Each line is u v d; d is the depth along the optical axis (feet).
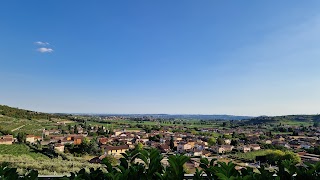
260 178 7.88
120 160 8.41
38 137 460.14
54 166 131.44
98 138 486.38
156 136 553.23
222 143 512.63
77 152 353.10
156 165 7.83
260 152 420.77
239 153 414.00
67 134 574.56
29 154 311.88
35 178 7.76
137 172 7.70
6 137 407.64
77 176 7.42
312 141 558.15
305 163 8.81
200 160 8.36
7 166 7.95
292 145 490.90
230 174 7.50
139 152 8.04
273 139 582.76
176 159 7.50
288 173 8.52
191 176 9.07
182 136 599.57
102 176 8.06
